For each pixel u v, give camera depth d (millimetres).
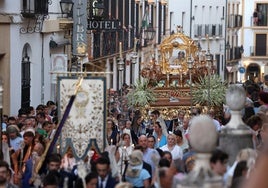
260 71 80375
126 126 20828
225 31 73562
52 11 32625
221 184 6855
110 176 12539
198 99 26969
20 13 28453
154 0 54844
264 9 81000
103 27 35406
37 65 31188
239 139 12023
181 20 64750
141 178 13656
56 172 13062
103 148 15875
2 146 15484
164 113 27109
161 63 28719
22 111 23453
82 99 15867
